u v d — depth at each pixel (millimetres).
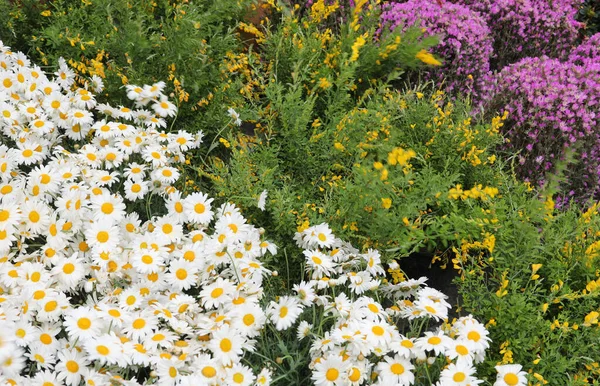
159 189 1537
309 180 1694
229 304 1370
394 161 1504
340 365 1291
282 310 1350
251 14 1961
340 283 1429
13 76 1590
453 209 1591
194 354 1313
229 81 1779
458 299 1581
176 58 1698
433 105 1768
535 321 1414
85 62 1742
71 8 1750
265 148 1658
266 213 1591
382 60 1849
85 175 1486
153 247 1424
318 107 1839
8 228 1395
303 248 1545
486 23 2191
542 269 1523
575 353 1411
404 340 1325
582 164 1787
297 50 1822
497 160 1749
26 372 1324
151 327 1324
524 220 1486
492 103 1854
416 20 1910
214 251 1435
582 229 1543
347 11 2023
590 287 1432
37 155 1507
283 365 1367
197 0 1814
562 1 2318
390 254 1542
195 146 1624
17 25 1779
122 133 1563
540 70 1851
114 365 1299
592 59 2150
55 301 1336
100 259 1400
